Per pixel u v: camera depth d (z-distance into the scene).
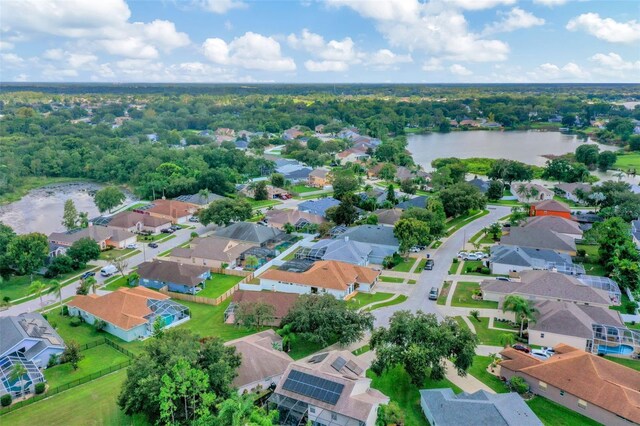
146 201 183.88
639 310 86.31
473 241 126.75
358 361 64.50
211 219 139.38
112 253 125.81
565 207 143.50
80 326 86.75
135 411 54.91
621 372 62.09
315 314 74.19
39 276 111.94
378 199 165.38
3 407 61.53
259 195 179.88
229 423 49.59
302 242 131.00
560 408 60.28
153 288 102.81
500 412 53.19
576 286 87.25
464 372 64.50
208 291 101.44
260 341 70.81
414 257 115.81
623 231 109.56
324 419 54.81
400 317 68.50
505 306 78.00
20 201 188.75
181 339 62.00
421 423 56.97
